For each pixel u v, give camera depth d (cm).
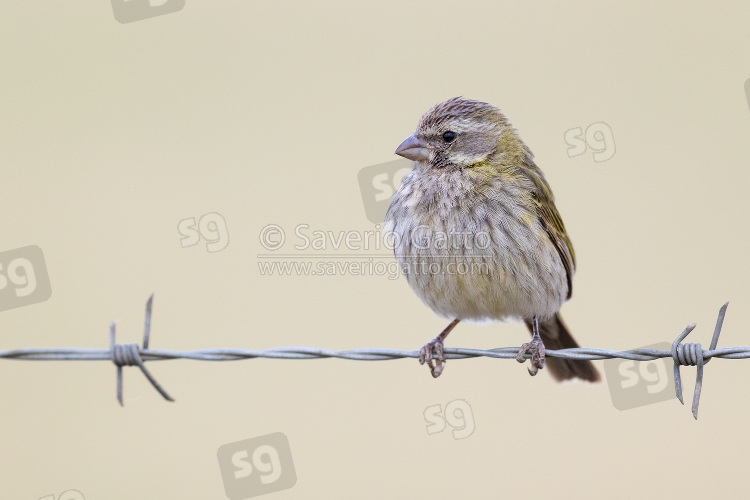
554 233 955
